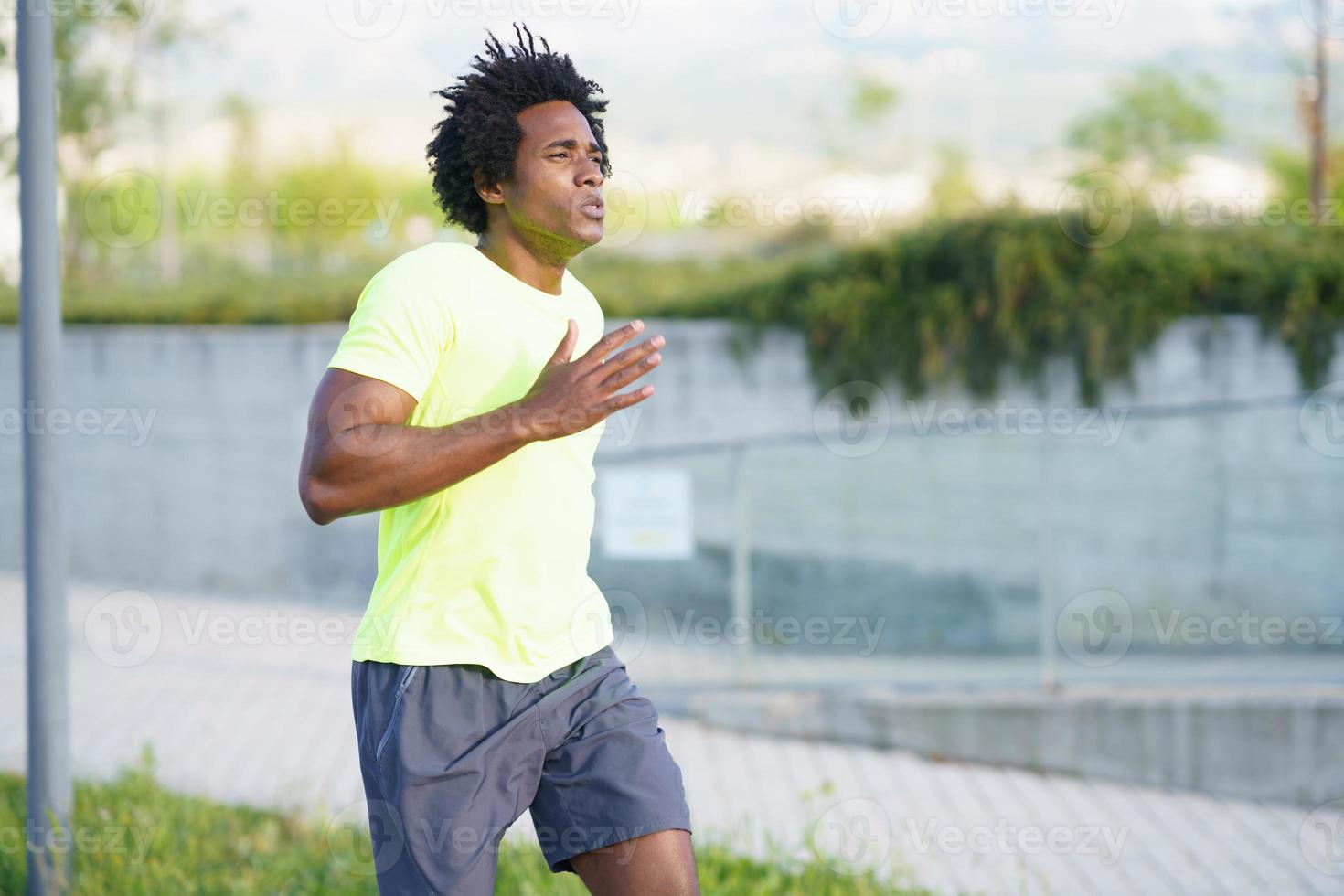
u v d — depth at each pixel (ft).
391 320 12.67
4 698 36.27
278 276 62.39
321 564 51.65
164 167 63.21
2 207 51.16
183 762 29.89
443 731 13.01
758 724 34.65
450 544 13.09
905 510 45.42
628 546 38.78
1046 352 45.70
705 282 54.39
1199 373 44.32
